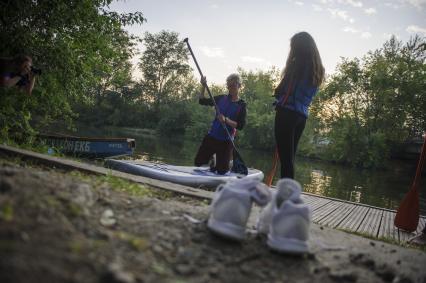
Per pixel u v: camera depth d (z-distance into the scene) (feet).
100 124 219.00
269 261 7.10
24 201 6.08
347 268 7.38
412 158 138.62
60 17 26.14
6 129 25.57
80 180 9.68
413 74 141.49
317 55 12.94
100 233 6.22
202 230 7.84
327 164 128.16
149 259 6.02
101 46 30.55
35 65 25.95
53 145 34.73
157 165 25.18
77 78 29.78
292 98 12.92
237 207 7.52
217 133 22.50
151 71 237.86
